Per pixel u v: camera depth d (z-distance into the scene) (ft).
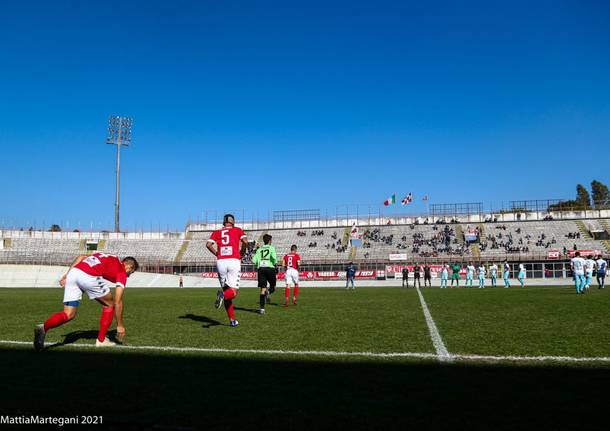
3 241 217.56
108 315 23.91
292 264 54.39
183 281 176.76
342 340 24.67
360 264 187.11
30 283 173.37
